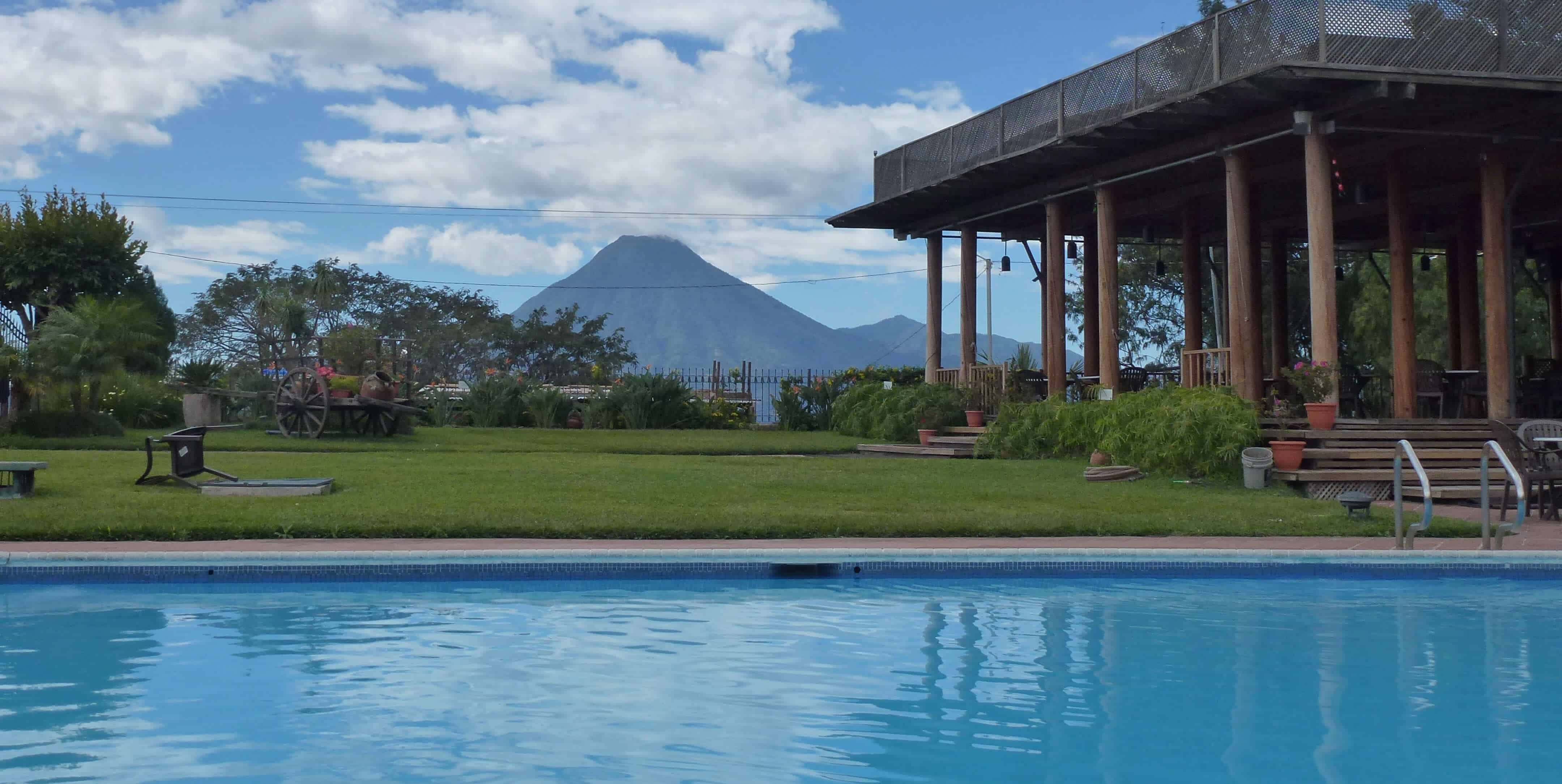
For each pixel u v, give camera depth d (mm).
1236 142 14859
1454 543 8945
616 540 8953
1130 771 4320
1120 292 37438
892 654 6188
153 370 24625
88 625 6770
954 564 8211
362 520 9094
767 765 4383
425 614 7113
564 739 4695
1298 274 32281
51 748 4504
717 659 6066
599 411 25891
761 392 30172
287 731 4770
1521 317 30156
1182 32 14938
